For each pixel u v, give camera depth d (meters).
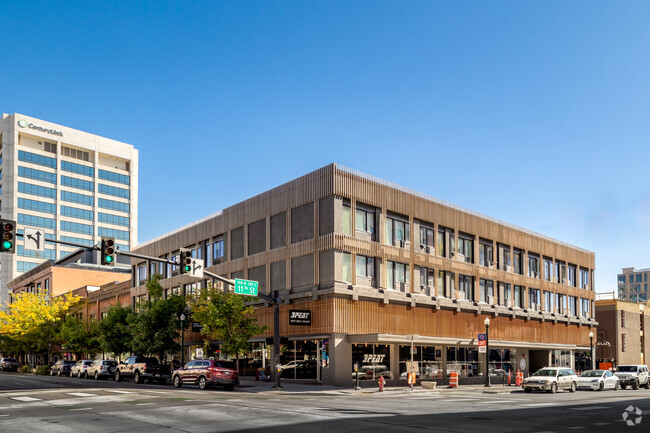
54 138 134.75
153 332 47.69
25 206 128.38
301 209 41.75
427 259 45.34
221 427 15.97
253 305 44.41
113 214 143.75
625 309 71.50
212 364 34.16
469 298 49.25
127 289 66.12
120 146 147.12
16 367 76.62
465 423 17.34
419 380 42.09
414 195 45.34
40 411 20.11
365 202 41.25
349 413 19.55
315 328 39.09
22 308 72.19
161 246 58.84
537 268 58.88
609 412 21.66
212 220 51.03
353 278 39.44
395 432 15.09
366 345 39.44
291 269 41.84
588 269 67.62
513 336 53.47
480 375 48.34
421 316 44.06
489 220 52.75
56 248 131.62
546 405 24.73
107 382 42.22
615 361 69.00
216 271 49.25
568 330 62.22
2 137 129.50
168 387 35.72
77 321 66.06
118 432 15.18
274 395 30.12
